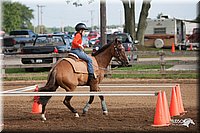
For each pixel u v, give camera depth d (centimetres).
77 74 1330
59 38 3038
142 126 1219
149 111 1476
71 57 1358
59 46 2942
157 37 5459
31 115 1427
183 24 5638
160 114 1222
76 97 1869
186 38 5506
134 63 2539
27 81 2434
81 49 1366
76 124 1259
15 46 4397
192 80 2341
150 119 1326
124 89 2050
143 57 4059
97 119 1338
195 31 5047
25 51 2945
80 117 1375
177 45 5303
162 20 5441
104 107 1408
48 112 1483
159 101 1225
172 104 1376
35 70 2994
